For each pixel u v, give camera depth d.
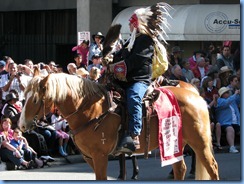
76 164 20.70
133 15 13.07
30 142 20.23
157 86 14.02
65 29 37.38
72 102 12.81
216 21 32.66
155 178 17.70
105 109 12.92
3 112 19.70
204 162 13.67
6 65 21.25
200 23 32.97
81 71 17.36
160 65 13.27
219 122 23.44
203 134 13.66
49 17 38.12
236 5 33.03
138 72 12.99
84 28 34.22
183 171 14.16
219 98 23.42
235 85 24.05
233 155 22.56
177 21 33.59
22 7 38.75
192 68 26.03
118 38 13.56
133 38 12.96
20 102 19.92
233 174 18.30
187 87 14.35
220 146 23.39
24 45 39.09
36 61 38.59
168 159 13.40
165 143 13.35
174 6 34.59
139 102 12.90
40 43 38.50
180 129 13.56
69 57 37.84
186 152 21.16
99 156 12.90
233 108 23.52
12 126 19.69
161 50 13.22
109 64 13.19
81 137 12.89
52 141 20.73
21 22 39.28
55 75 12.77
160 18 13.14
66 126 21.12
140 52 12.87
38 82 12.64
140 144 13.25
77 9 34.72
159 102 13.35
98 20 34.31
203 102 13.91
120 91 13.09
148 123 13.20
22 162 19.42
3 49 39.50
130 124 12.87
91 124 12.82
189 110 13.60
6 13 39.62
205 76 24.62
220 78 24.58
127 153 13.17
